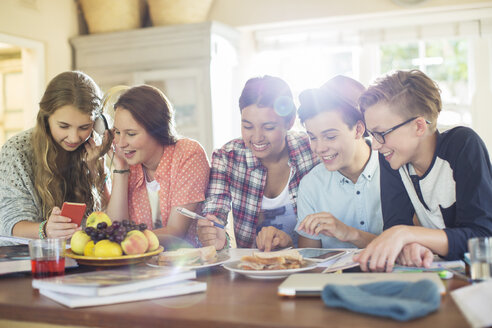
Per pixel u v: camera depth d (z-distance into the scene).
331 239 1.80
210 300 1.03
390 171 1.69
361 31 4.01
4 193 1.89
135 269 1.26
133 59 4.01
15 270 1.34
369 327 0.82
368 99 1.44
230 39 4.06
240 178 2.03
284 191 2.03
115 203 1.99
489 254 1.04
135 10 4.09
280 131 1.88
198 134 3.85
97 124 1.97
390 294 0.96
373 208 1.79
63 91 1.85
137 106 1.84
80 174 2.04
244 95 1.86
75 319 0.98
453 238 1.27
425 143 1.49
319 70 4.20
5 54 4.13
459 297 0.94
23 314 1.02
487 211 1.34
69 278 1.13
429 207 1.55
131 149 1.87
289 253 1.33
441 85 3.95
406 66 4.02
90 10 4.07
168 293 1.07
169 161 1.95
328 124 1.64
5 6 3.53
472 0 3.67
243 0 4.12
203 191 1.95
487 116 3.84
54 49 3.96
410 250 1.23
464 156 1.43
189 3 3.88
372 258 1.20
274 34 4.22
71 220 1.55
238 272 1.24
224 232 1.87
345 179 1.80
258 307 0.96
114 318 0.95
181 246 1.85
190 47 3.86
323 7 3.95
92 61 4.12
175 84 3.92
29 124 3.85
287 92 1.87
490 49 3.82
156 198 2.19
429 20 3.85
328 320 0.86
